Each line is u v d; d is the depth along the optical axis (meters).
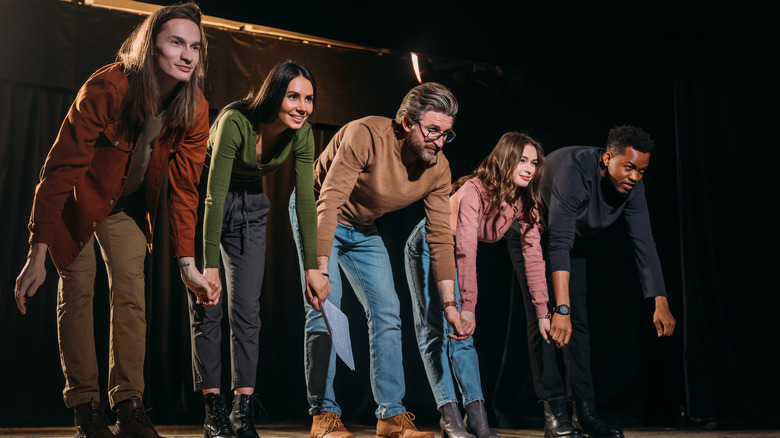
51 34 3.54
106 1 3.96
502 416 3.81
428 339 2.18
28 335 3.37
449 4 3.91
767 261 4.17
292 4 3.60
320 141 4.25
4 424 3.27
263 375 3.87
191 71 1.61
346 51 4.30
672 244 4.18
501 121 4.67
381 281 2.20
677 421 3.99
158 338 3.61
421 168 2.09
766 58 4.29
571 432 2.21
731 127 4.27
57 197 1.54
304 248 1.88
